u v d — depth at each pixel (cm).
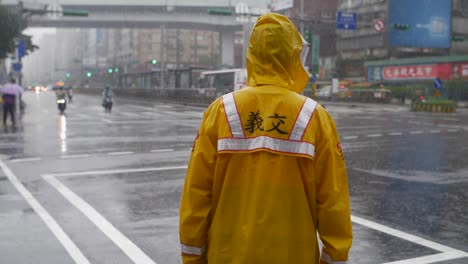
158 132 2111
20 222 732
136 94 6881
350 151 1527
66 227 708
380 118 3039
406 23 6494
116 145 1655
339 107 4616
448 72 5394
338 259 244
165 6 8694
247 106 254
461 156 1420
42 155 1423
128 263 570
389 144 1703
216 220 251
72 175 1113
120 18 8969
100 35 17900
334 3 8719
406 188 983
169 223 731
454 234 681
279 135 247
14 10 5703
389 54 6869
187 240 254
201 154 256
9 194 920
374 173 1148
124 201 866
